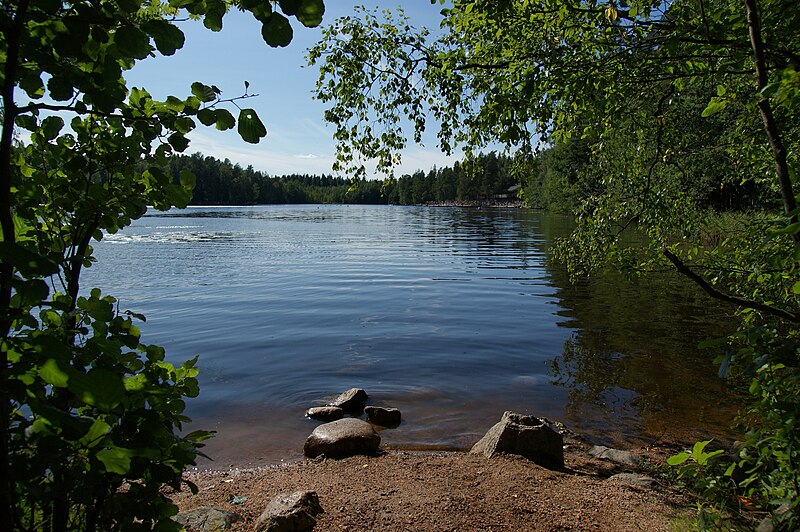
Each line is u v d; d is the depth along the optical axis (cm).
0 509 154
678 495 499
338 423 696
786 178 244
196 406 848
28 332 179
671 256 246
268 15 153
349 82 540
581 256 615
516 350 1182
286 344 1234
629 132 559
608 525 424
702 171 584
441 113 546
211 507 470
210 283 2108
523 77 414
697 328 1363
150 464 176
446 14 496
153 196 224
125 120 194
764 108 249
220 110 188
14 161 209
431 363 1088
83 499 161
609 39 442
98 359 179
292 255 3123
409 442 709
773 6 301
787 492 246
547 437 601
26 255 135
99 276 2247
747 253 386
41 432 153
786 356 211
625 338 1274
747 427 261
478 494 488
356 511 459
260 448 688
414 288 2023
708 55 373
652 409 825
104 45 169
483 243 3916
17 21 145
